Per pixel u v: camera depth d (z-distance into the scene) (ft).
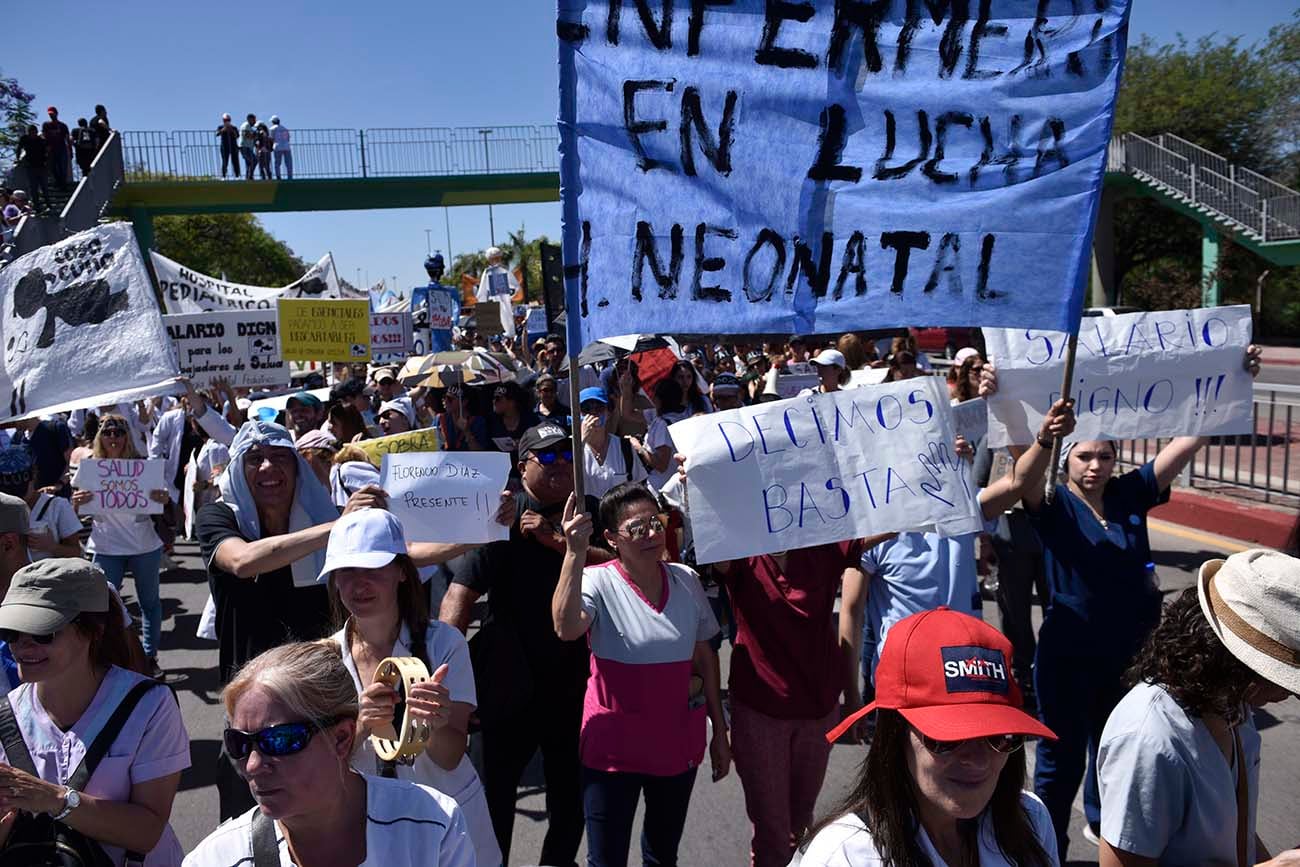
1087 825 14.80
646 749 11.70
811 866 6.53
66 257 17.16
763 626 12.22
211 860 6.39
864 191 11.76
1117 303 135.95
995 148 11.84
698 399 36.17
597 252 11.24
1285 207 101.50
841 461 11.82
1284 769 16.48
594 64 11.17
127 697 9.04
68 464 31.91
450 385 34.32
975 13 11.70
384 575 9.70
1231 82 137.90
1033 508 13.10
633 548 11.84
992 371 13.57
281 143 105.91
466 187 111.75
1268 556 7.48
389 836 6.54
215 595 12.27
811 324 11.81
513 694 12.51
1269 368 91.20
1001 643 6.49
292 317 35.68
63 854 8.43
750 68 11.48
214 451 26.73
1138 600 12.65
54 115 88.74
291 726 6.10
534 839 15.56
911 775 6.48
